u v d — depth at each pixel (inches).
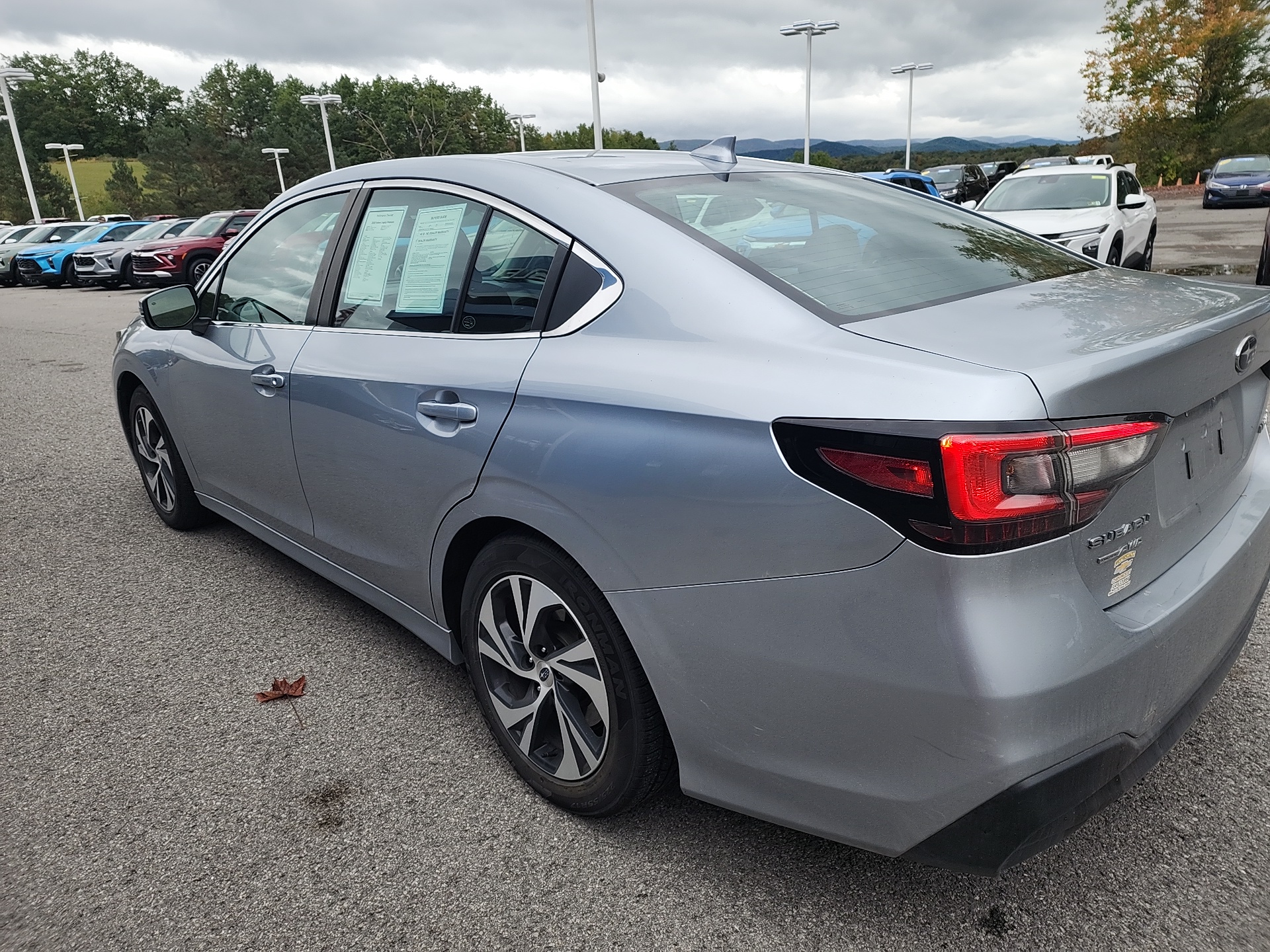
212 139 2903.5
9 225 1480.1
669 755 77.7
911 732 58.7
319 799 89.9
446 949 70.9
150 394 149.6
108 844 84.3
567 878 77.9
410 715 104.6
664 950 69.8
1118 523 61.2
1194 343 64.2
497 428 80.3
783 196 92.7
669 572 68.1
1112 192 426.0
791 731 64.9
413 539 95.5
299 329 111.7
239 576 144.7
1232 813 81.4
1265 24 1583.4
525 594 83.0
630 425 69.6
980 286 78.9
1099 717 58.4
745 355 66.6
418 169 101.3
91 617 131.7
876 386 58.7
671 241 76.5
